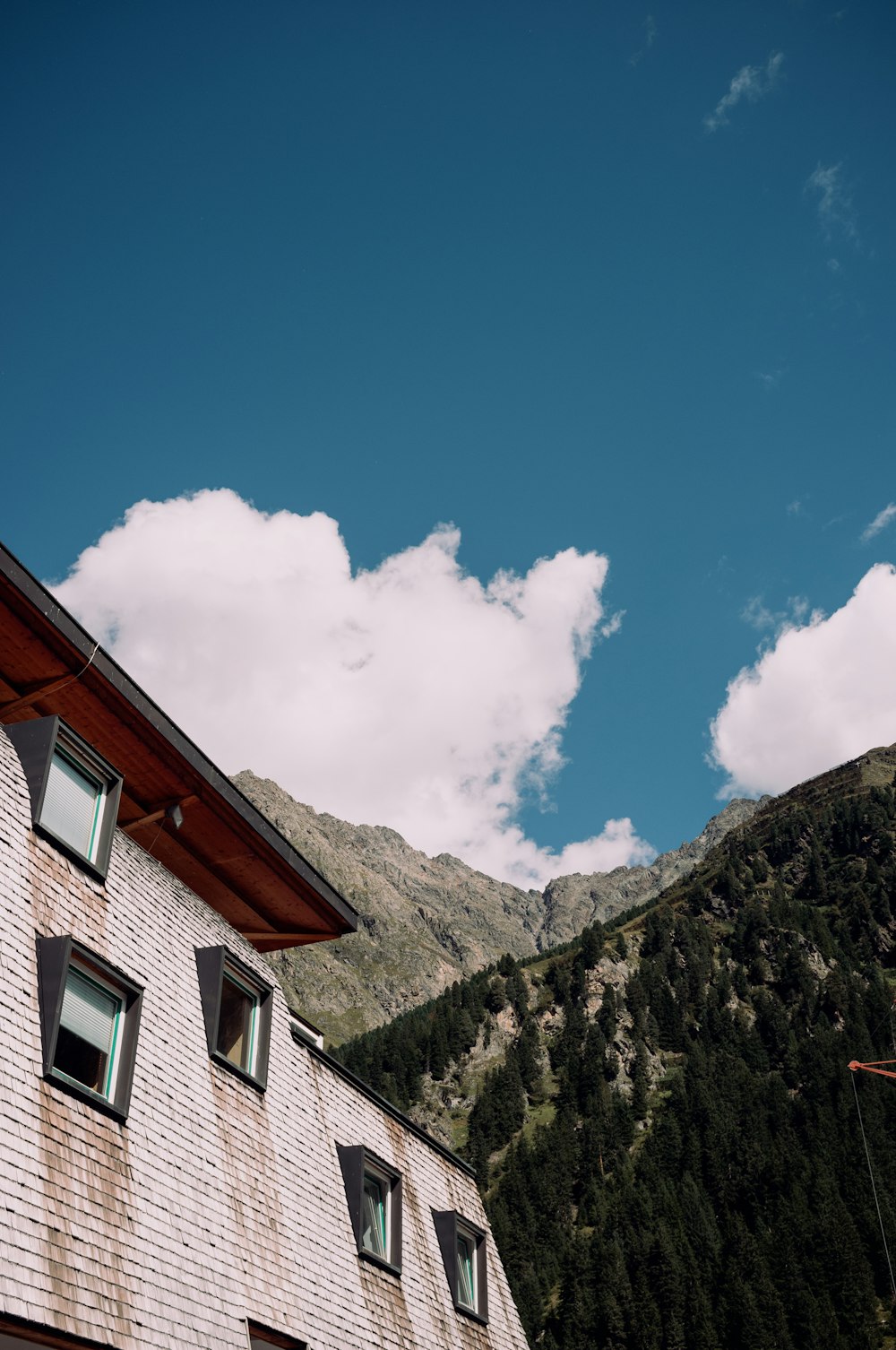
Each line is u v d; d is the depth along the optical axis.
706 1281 91.19
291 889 20.11
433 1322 18.64
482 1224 22.70
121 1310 11.14
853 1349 79.25
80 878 13.82
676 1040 157.88
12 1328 9.91
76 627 14.77
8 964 11.74
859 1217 95.31
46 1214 10.69
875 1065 130.50
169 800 17.47
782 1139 116.06
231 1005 16.62
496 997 177.75
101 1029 13.07
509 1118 141.12
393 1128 20.69
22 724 14.01
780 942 177.75
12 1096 10.92
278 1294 14.21
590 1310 92.75
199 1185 13.52
